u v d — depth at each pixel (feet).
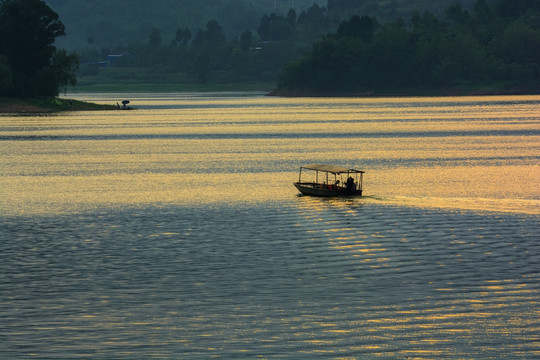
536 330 472.44
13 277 600.80
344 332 471.21
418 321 489.26
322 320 492.54
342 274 604.49
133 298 542.16
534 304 521.24
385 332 470.39
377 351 441.68
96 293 555.28
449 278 588.50
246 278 594.65
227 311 511.81
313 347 447.42
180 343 453.99
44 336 464.65
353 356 434.71
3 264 643.86
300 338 461.78
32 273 613.11
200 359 429.79
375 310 511.40
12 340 457.68
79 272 616.39
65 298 542.57
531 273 600.80
